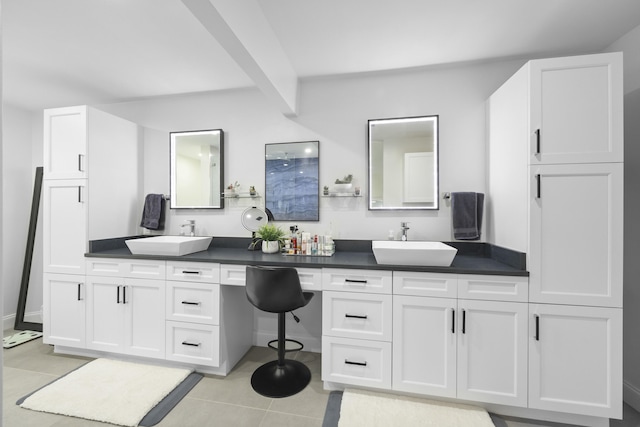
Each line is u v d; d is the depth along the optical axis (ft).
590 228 5.49
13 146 10.13
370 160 8.20
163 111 9.54
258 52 5.86
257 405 6.17
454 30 6.39
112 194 8.57
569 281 5.57
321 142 8.55
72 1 5.45
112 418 5.73
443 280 6.04
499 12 5.85
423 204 7.97
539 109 5.62
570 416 5.73
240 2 5.19
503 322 5.83
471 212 7.27
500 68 7.62
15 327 9.91
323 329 6.54
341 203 8.43
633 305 6.24
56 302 8.00
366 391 6.50
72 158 7.93
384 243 7.58
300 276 6.67
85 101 9.77
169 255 7.41
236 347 7.86
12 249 10.12
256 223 8.66
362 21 6.14
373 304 6.33
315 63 7.70
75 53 7.12
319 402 6.27
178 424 5.67
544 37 6.60
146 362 7.61
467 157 7.78
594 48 6.97
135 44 6.77
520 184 6.01
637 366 6.15
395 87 8.17
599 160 5.43
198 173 9.27
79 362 7.76
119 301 7.57
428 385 6.10
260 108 8.95
